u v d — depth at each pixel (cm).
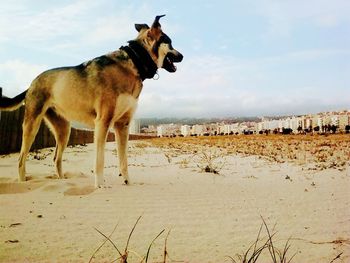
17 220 89
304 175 190
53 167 226
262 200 121
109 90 146
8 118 311
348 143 512
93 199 117
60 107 158
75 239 75
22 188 135
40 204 108
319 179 175
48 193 126
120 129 155
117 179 169
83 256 65
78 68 155
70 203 110
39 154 322
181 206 109
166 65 159
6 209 101
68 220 90
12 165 223
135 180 168
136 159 299
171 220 93
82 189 133
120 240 75
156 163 262
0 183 136
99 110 146
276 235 81
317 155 315
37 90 159
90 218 93
